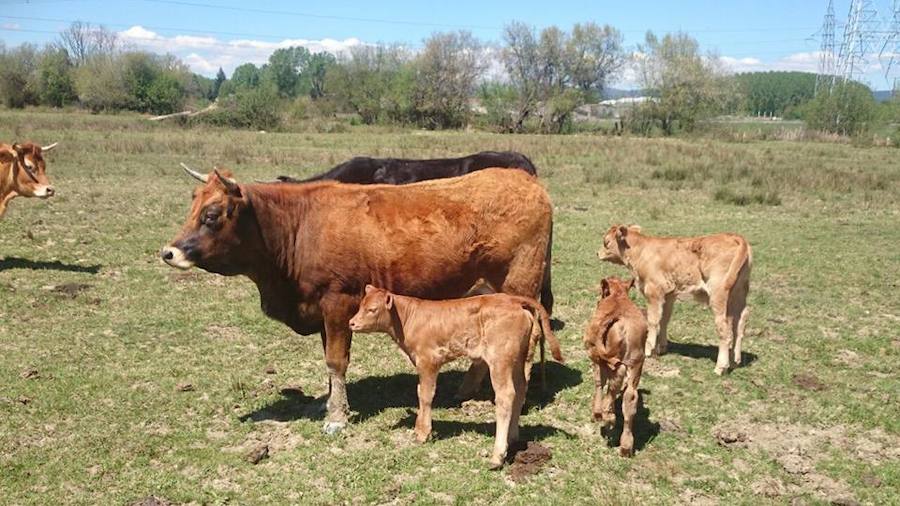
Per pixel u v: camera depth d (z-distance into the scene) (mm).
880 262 12156
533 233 6797
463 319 5664
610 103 79625
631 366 5715
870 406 6797
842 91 54844
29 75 69938
